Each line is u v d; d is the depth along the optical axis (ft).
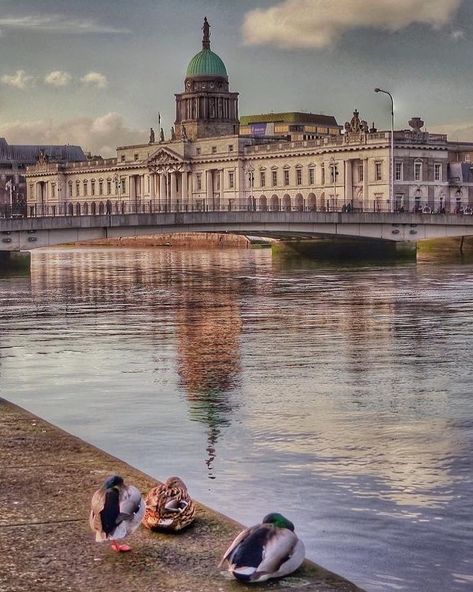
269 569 50.80
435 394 124.47
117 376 139.64
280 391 126.72
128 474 72.54
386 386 130.21
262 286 326.24
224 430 102.83
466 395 123.75
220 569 54.90
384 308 240.12
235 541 51.37
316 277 377.50
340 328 197.06
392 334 186.60
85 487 69.15
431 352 162.09
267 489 79.20
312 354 160.35
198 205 592.19
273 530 51.19
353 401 119.85
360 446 95.50
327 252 527.40
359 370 143.84
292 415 111.14
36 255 626.64
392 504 75.15
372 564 62.39
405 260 481.87
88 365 150.10
